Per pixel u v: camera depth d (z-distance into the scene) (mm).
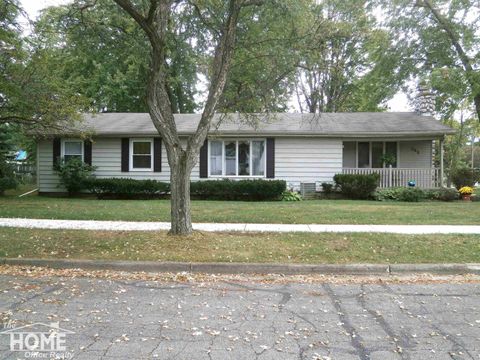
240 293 5883
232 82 9555
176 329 4441
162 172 19141
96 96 25703
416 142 19906
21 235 9273
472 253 7938
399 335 4320
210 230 10000
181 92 28672
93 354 3795
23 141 22312
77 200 16688
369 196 18062
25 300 5414
